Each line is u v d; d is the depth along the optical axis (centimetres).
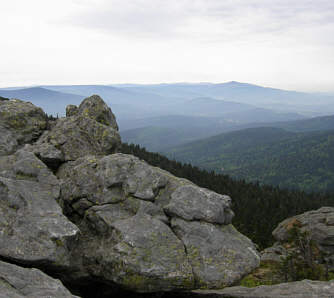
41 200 1444
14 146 2156
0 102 2519
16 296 877
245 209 12375
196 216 1532
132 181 1634
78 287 1479
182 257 1340
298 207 14412
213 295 1606
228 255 1424
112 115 2764
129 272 1232
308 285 1633
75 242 1327
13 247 1159
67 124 2267
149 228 1413
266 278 4084
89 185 1627
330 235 5075
